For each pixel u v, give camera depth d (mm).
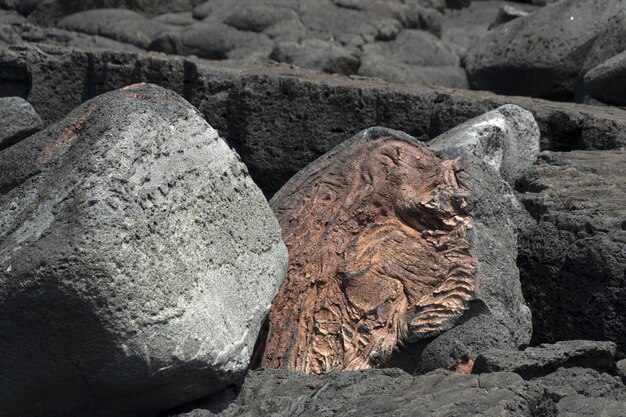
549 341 9305
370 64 20125
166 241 6930
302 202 9391
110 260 6582
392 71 20031
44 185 7062
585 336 8992
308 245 9008
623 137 12836
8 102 14664
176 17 23609
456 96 13922
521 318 8391
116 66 15938
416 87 14773
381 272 8562
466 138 11039
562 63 18359
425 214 8781
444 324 7992
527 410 6453
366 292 8461
